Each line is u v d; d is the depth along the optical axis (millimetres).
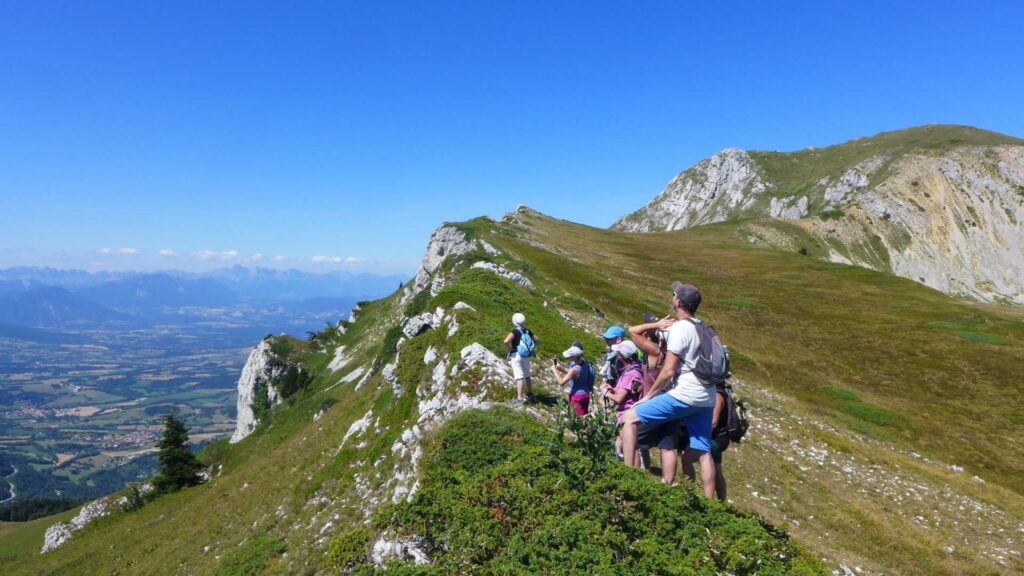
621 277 76188
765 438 25062
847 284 85938
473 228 77625
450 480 10133
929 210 171000
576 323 40031
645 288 71562
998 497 26094
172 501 44844
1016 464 35812
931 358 55188
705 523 7324
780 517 17031
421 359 26859
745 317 66750
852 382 49375
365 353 70188
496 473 9125
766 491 18859
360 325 89750
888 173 192625
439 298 33719
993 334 61844
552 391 18922
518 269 53438
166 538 32594
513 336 16047
